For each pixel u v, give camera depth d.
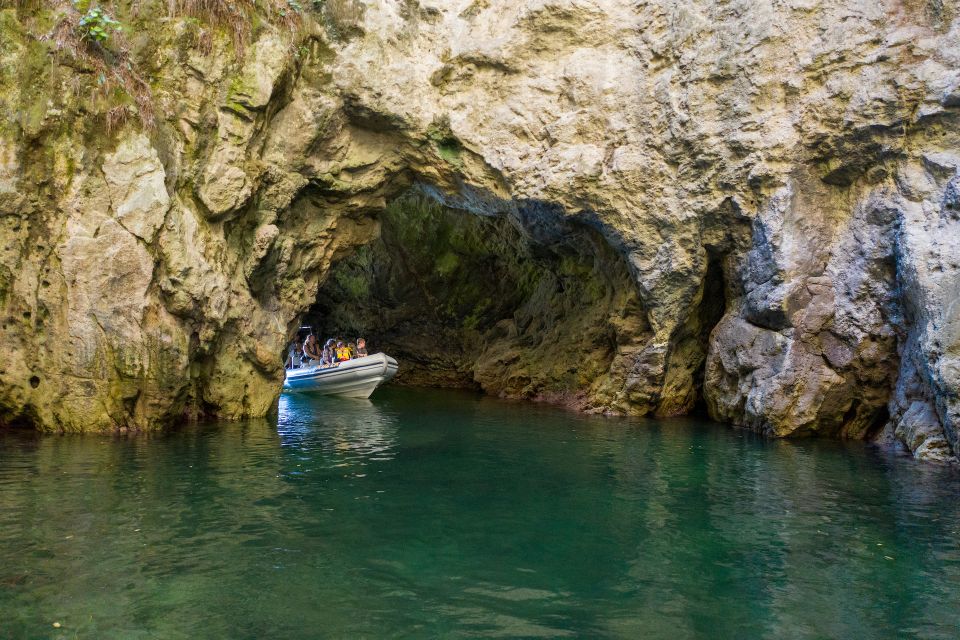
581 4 11.45
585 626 3.92
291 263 11.85
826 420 10.42
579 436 10.34
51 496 6.06
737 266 11.45
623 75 11.46
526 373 16.20
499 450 9.02
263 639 3.62
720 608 4.20
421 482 7.13
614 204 11.63
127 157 8.99
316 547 5.05
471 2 11.85
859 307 10.10
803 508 6.41
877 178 10.14
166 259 9.20
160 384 9.24
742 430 11.17
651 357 12.46
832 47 10.07
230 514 5.76
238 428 10.10
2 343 8.62
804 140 10.33
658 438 10.23
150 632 3.65
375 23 11.47
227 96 10.09
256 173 10.60
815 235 10.52
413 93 11.66
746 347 11.20
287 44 10.73
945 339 8.48
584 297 15.23
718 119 10.89
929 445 8.70
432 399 15.64
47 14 8.75
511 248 17.58
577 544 5.31
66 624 3.70
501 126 11.77
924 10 9.62
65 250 8.63
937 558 5.11
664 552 5.16
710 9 10.87
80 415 8.88
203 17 10.00
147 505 5.91
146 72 9.51
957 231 8.95
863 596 4.41
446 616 3.98
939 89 9.38
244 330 10.66
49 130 8.60
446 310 19.05
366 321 20.03
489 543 5.27
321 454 8.38
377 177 12.28
